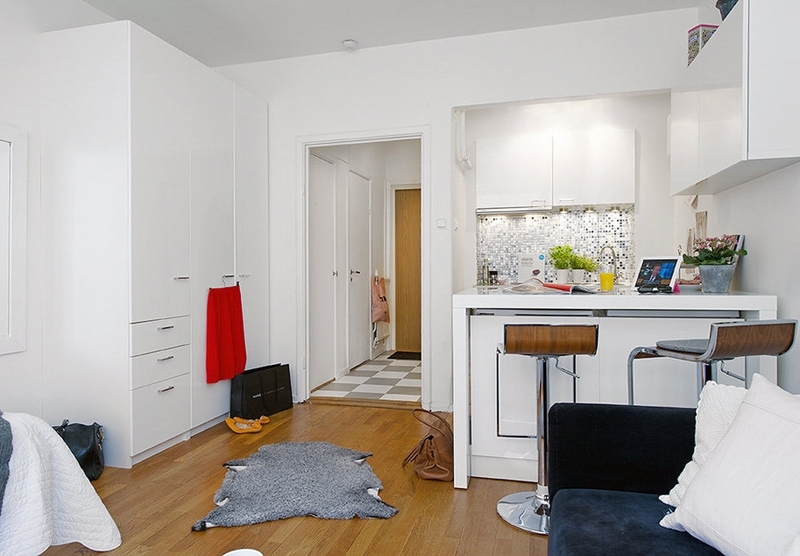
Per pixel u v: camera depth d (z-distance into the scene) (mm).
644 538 1255
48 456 1871
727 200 3088
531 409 2654
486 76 3994
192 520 2281
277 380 4082
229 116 3895
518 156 4781
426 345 4098
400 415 3977
